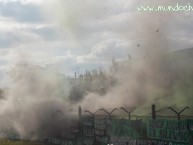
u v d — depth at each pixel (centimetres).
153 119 2356
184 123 2147
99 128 2748
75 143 2975
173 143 2206
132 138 2483
